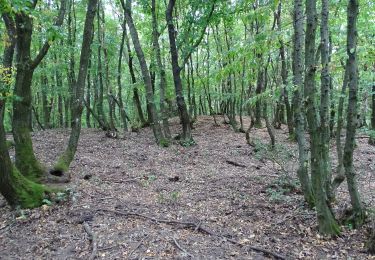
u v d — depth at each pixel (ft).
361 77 33.32
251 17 24.72
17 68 25.98
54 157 38.83
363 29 37.01
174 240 18.19
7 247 18.61
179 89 49.42
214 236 19.11
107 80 60.85
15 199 22.95
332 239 18.90
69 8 59.57
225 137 56.24
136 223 20.47
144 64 49.21
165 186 29.66
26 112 26.61
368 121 63.52
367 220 20.02
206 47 66.08
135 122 68.59
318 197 19.36
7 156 22.22
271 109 82.43
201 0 44.32
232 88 67.05
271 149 35.55
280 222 21.27
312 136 18.95
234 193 27.68
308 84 18.51
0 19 31.96
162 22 66.85
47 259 17.04
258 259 16.80
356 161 39.37
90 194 25.86
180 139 51.06
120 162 37.83
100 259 16.48
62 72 66.44
